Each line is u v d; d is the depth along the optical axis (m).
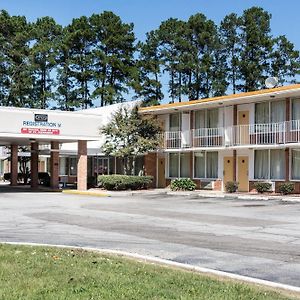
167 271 8.60
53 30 68.06
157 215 18.92
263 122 31.19
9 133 32.41
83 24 67.25
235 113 32.91
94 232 14.06
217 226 15.49
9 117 32.44
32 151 40.44
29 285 7.35
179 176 36.84
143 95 66.75
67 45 66.62
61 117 34.62
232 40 64.31
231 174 33.06
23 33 65.88
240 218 17.84
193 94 65.12
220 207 22.50
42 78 67.50
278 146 29.31
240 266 9.41
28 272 8.23
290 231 14.27
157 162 38.78
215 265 9.52
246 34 63.66
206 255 10.52
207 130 34.41
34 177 40.97
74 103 66.50
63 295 6.82
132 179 35.06
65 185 42.69
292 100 29.48
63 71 66.75
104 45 67.69
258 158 31.36
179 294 6.97
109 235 13.47
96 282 7.61
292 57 63.50
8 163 60.25
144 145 35.19
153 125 36.34
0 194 32.25
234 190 31.28
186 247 11.52
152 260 9.75
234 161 32.84
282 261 9.88
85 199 27.92
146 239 12.77
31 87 66.12
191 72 65.25
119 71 68.06
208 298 6.79
